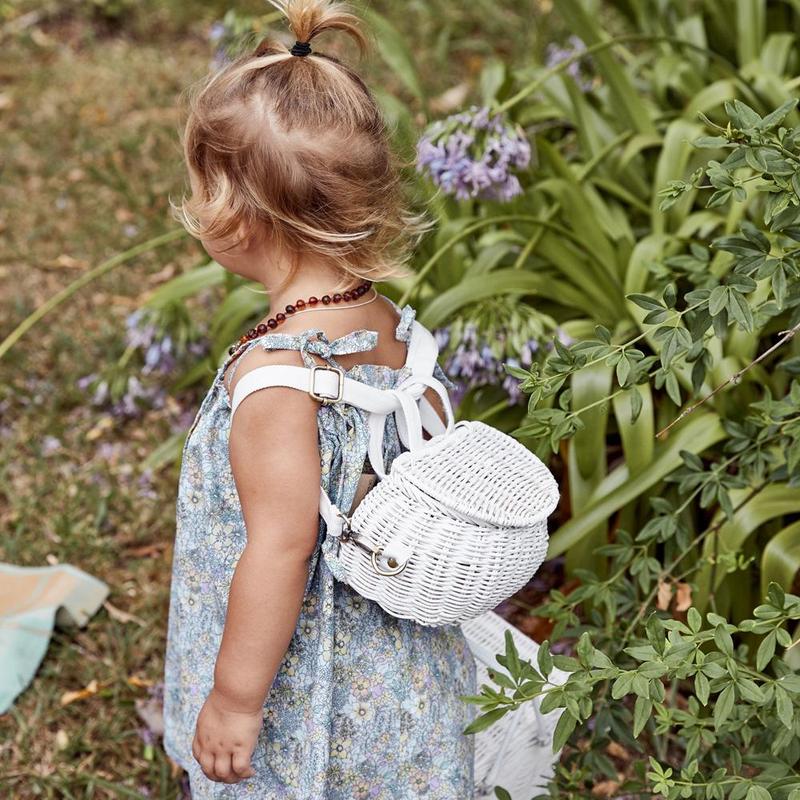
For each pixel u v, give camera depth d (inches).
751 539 88.4
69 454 118.0
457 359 86.9
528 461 60.6
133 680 92.3
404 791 63.3
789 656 81.4
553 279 99.1
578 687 56.8
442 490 55.7
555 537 89.0
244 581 55.6
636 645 62.2
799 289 60.9
